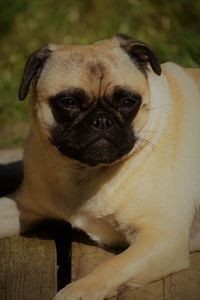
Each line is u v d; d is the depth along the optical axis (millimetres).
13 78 6910
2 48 7305
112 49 3912
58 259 4184
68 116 3781
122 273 3510
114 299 3502
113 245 4156
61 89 3756
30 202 4285
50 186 4070
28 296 3604
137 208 3855
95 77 3760
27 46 7254
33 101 3957
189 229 4012
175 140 3992
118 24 7160
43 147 3984
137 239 3738
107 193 3891
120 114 3766
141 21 7227
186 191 3943
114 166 3871
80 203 3992
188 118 4113
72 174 3965
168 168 3910
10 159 5445
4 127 6477
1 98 6746
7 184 5289
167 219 3795
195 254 4066
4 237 4371
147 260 3588
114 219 3949
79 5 7527
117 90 3740
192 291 3574
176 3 7293
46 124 3863
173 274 3734
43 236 4379
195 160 4055
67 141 3791
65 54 3873
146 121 3873
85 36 7102
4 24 7414
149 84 3951
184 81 4289
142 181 3852
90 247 4164
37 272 3863
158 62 3896
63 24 7336
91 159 3787
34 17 7465
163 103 4000
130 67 3836
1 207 4410
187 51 6383
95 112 3729
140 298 3516
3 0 7453
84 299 3361
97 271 3529
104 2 7457
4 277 3816
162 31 7090
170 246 3682
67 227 4492
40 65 3922
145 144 3869
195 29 7074
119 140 3736
